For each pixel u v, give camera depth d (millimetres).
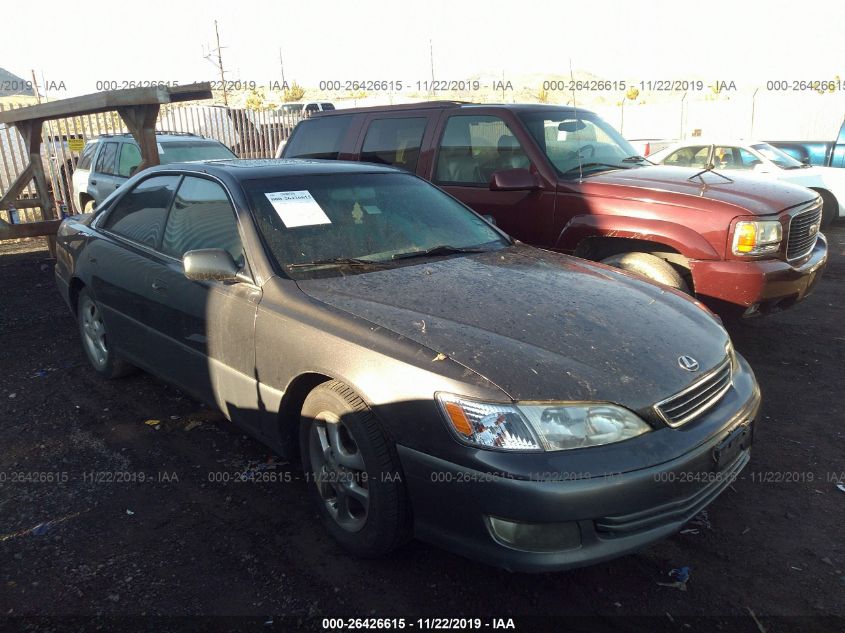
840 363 5008
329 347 2744
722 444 2619
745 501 3260
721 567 2783
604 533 2352
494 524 2334
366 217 3695
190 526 3082
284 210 3479
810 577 2707
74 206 12375
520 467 2260
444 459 2389
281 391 3004
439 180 6117
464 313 2824
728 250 4594
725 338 3104
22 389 4715
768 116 18578
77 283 4840
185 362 3697
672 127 21484
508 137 5664
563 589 2662
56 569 2771
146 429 4066
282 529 3064
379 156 6566
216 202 3621
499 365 2438
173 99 6156
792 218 4738
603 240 5207
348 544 2840
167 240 3904
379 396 2539
